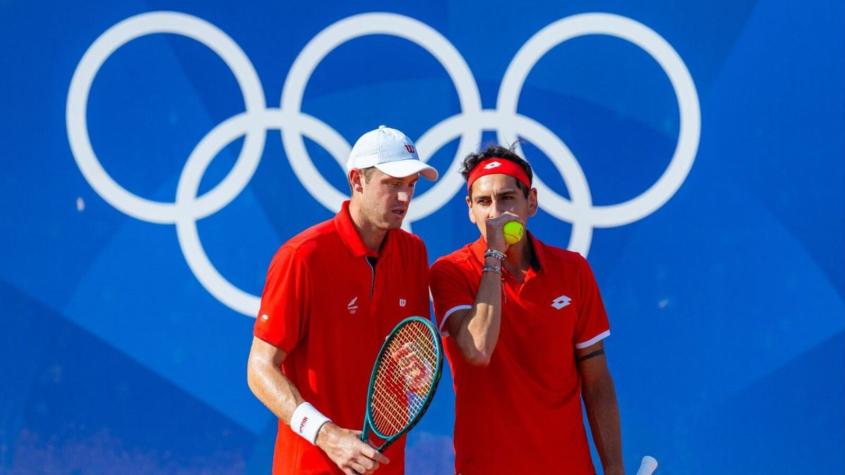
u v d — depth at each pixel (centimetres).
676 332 1666
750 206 1675
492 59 1664
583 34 1672
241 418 1630
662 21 1677
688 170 1672
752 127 1675
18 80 1616
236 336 1634
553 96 1670
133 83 1631
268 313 1180
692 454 1661
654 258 1669
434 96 1659
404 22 1656
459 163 1661
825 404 1667
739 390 1667
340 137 1652
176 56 1634
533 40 1667
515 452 1222
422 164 1184
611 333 1662
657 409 1662
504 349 1232
